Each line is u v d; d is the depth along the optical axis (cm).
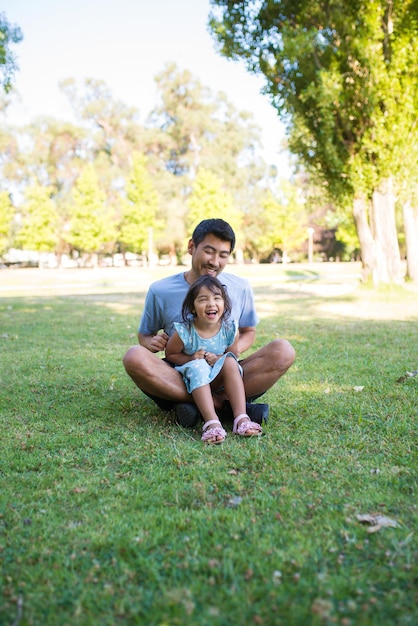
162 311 349
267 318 930
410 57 1238
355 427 320
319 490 229
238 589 158
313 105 1362
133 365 312
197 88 4638
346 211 1562
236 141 4694
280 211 4366
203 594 156
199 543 185
